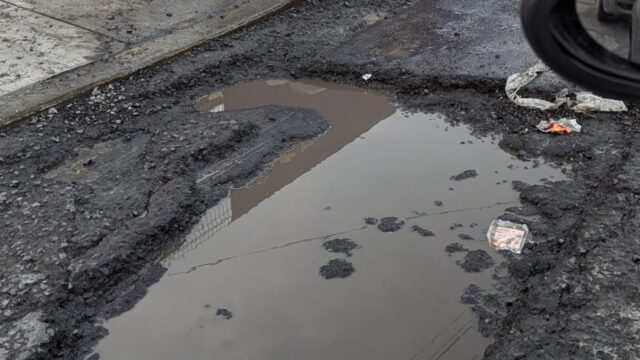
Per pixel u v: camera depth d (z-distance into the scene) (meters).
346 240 3.79
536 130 4.61
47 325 3.20
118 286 3.53
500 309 3.30
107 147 4.50
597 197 3.96
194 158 4.39
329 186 4.23
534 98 4.90
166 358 3.12
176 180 4.20
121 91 5.10
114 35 5.82
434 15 6.38
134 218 3.87
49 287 3.39
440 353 3.09
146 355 3.13
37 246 3.65
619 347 3.03
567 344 3.06
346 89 5.27
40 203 3.97
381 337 3.19
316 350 3.13
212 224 3.94
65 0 6.45
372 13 6.46
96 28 5.93
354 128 4.79
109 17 6.14
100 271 3.51
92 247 3.66
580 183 4.08
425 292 3.43
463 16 6.33
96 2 6.43
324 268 3.61
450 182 4.22
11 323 3.20
